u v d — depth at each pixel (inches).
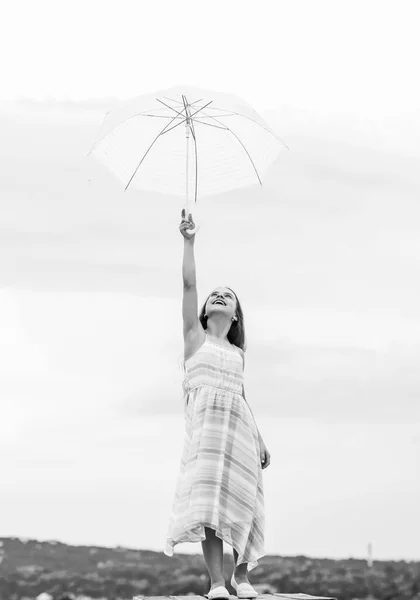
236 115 227.1
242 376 219.1
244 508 207.5
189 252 218.7
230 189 229.6
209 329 225.9
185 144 228.7
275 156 231.8
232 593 219.5
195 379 213.8
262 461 225.0
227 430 210.1
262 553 213.8
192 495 203.8
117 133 228.1
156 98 222.7
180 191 228.4
